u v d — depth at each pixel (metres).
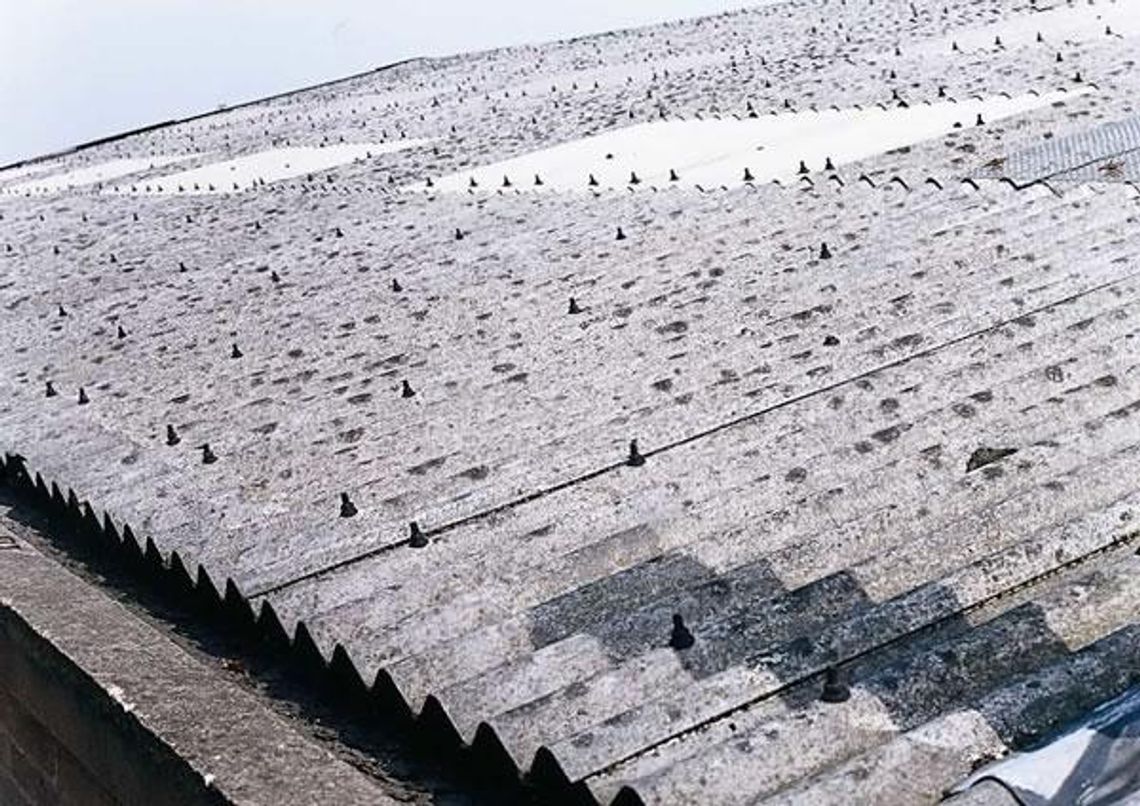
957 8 24.02
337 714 5.21
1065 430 6.07
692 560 5.53
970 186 10.89
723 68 22.64
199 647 5.92
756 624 4.88
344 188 18.11
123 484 7.53
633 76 24.58
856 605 4.96
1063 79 15.22
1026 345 7.18
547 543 5.91
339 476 7.18
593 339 8.88
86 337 11.91
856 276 9.06
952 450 6.06
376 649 5.22
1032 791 3.76
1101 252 8.59
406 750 4.91
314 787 4.49
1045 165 11.19
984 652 4.48
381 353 9.53
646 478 6.45
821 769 4.12
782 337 8.13
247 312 11.70
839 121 15.27
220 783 4.53
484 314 10.02
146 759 4.98
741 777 4.07
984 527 5.26
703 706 4.44
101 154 33.00
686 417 7.07
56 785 6.36
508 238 12.74
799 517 5.70
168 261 15.32
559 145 17.73
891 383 7.07
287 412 8.50
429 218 14.62
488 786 4.60
